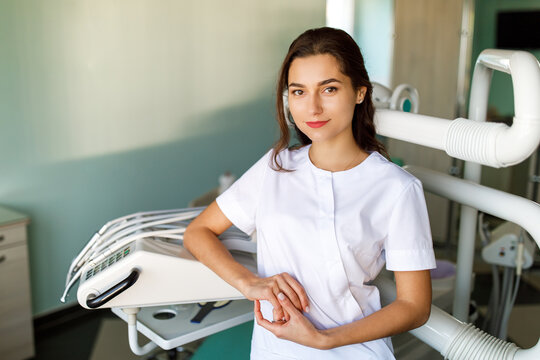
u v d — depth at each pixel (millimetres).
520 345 2809
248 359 1420
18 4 2658
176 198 3695
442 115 4164
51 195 2959
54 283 3049
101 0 3012
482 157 965
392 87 4254
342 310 1059
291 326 981
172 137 3582
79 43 2945
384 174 1029
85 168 3094
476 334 1090
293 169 1110
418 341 1569
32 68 2764
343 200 1031
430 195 4277
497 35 4113
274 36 4238
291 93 1001
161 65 3420
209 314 1372
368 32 4383
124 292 1153
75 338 2885
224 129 3980
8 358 2602
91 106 3062
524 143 880
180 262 1155
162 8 3355
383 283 1247
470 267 1406
